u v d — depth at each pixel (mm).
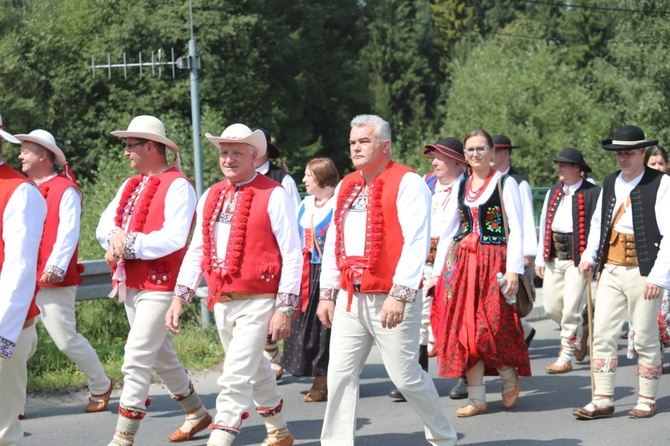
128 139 6508
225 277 5797
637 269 7055
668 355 10109
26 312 4547
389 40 66125
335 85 44375
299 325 7859
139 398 6117
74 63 35938
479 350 7293
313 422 7254
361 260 5551
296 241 5859
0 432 4789
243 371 5727
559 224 9438
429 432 5734
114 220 6445
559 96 38906
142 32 36094
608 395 7215
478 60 44406
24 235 4566
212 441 5613
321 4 44250
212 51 37094
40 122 34375
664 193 6961
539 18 72938
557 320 9555
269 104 38656
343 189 5734
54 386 8359
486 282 7344
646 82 35000
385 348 5551
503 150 8836
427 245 5469
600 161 34406
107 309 12367
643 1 35875
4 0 34281
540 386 8570
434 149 8922
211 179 22797
